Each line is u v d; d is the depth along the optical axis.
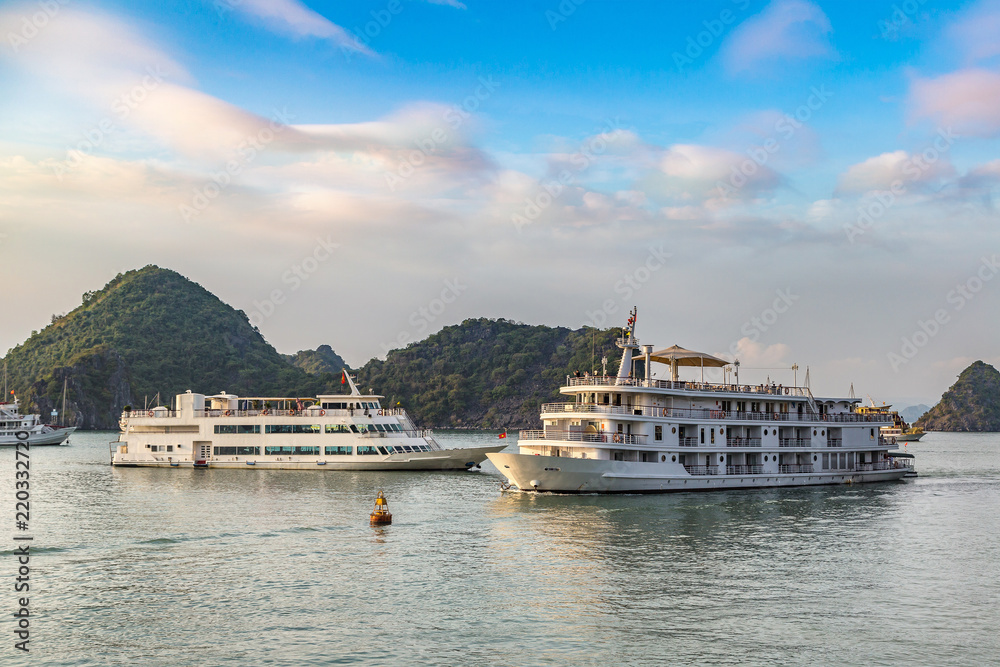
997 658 37.12
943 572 51.31
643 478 81.94
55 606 43.25
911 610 43.56
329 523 66.19
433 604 43.84
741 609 43.47
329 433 115.75
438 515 70.06
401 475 107.12
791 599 45.25
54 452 173.50
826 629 40.53
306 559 53.38
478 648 37.75
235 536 60.66
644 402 84.31
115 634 39.22
